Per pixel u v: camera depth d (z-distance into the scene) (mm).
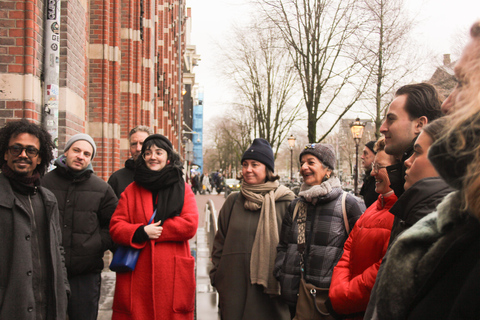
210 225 9531
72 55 5051
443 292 1031
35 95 4133
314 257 2900
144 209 2973
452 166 1013
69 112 4934
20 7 4035
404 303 1177
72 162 3408
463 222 1050
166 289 2861
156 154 3018
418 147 1527
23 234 2406
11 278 2318
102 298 5262
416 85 2010
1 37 3998
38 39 4211
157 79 16406
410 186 1565
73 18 5086
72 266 3260
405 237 1217
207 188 44969
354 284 2096
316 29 11344
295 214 3148
